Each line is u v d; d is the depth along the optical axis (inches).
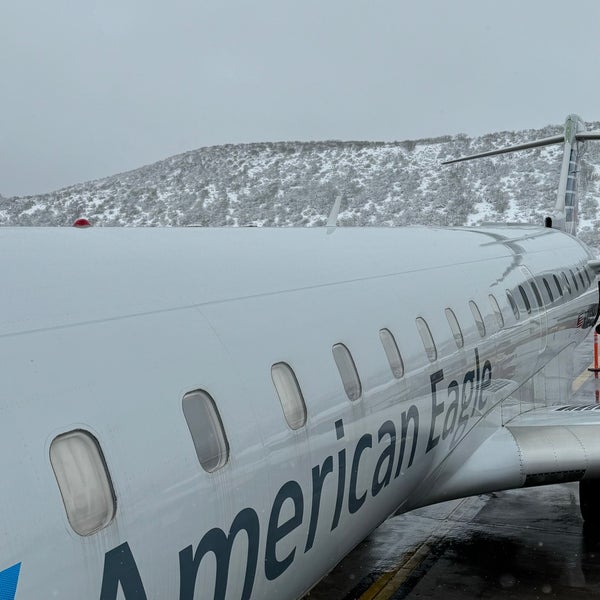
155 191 5059.1
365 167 5172.2
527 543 335.6
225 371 165.2
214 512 152.3
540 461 308.7
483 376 324.5
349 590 295.9
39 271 147.0
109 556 127.6
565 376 503.2
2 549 110.9
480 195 4421.8
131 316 152.5
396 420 240.2
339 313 224.7
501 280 381.4
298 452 183.3
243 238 228.8
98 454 130.1
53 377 128.8
